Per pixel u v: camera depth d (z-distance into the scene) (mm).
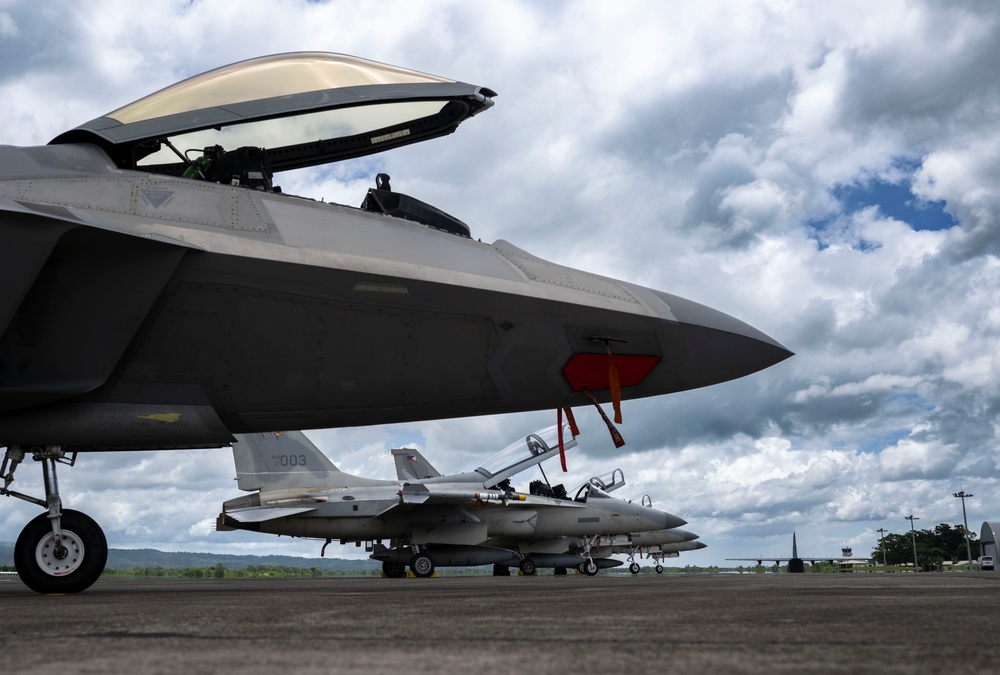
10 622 3045
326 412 6793
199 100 7246
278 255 6320
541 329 7090
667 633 2537
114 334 5996
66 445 6180
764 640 2334
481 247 7395
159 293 6031
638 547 27172
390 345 6727
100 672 1736
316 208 6914
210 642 2312
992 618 3064
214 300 6266
